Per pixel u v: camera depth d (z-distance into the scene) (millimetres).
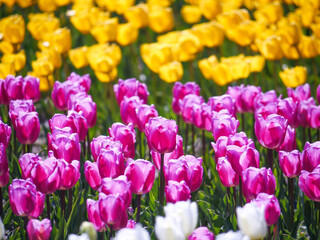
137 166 2146
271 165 2367
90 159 2547
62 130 2279
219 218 2285
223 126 2324
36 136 2359
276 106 2482
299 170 2256
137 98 2480
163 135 2221
